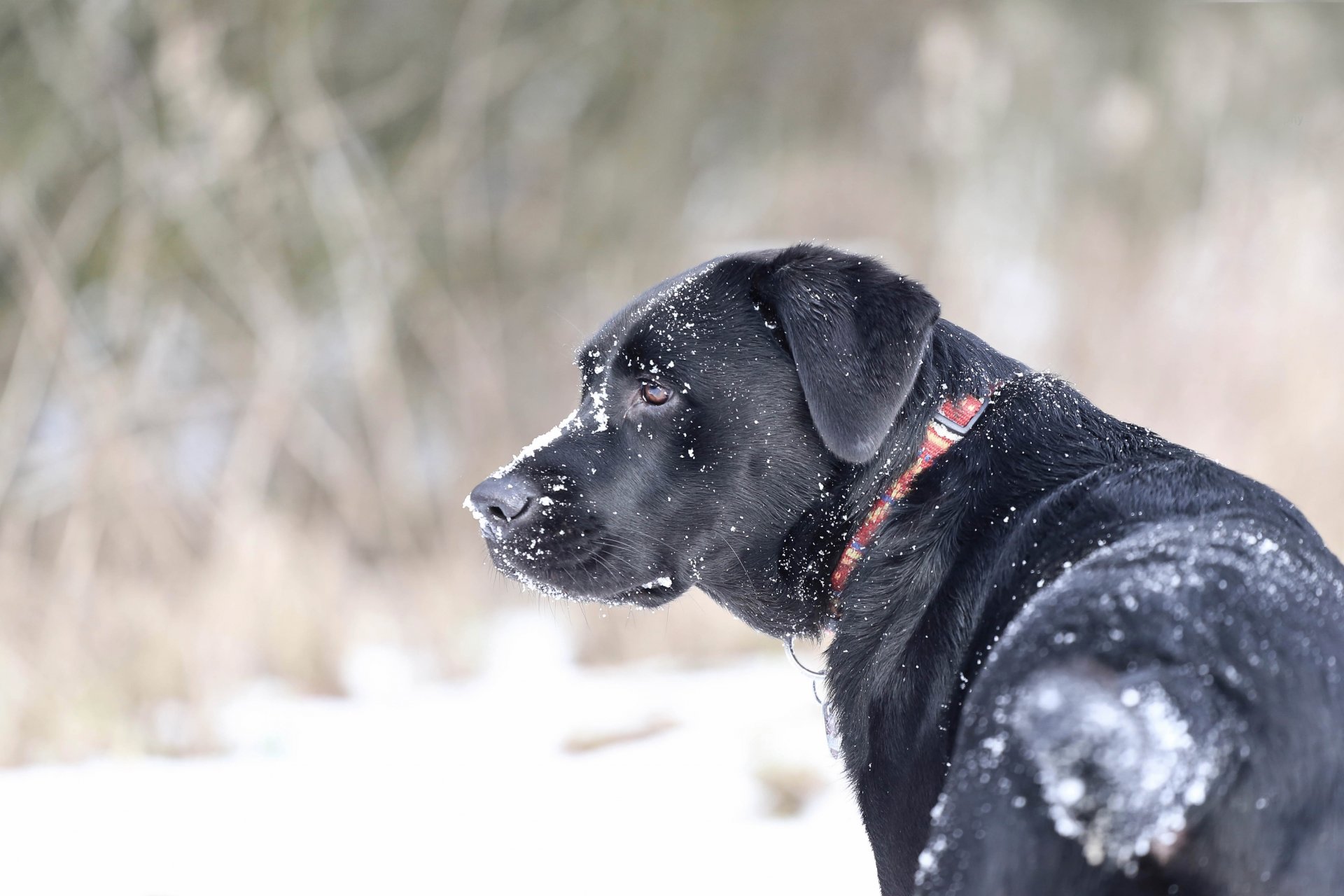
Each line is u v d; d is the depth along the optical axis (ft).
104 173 39.65
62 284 34.30
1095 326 38.34
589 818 21.65
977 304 41.68
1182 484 10.42
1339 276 35.22
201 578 30.81
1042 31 57.52
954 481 11.42
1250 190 37.93
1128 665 8.08
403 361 44.62
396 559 36.55
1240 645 8.24
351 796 23.04
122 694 27.40
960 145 49.88
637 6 53.21
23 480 33.22
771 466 12.73
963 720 9.03
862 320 12.07
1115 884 7.97
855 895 18.20
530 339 47.34
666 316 13.03
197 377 42.80
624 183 54.49
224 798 23.11
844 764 11.77
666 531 13.05
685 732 26.14
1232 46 58.44
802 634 13.20
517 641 35.47
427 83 48.83
